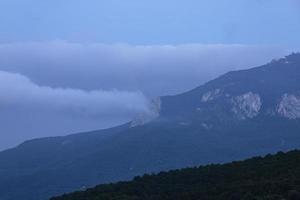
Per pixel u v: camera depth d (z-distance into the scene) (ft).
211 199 557.74
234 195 547.49
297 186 534.78
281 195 524.52
